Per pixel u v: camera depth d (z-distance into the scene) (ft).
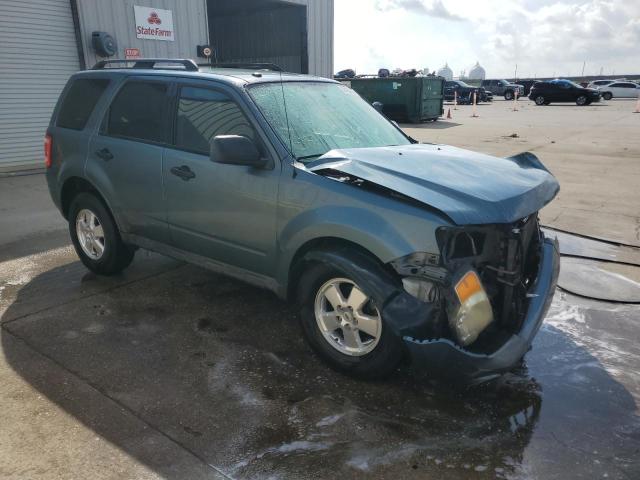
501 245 9.68
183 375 10.75
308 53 56.90
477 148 44.24
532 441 8.96
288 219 10.83
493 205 9.09
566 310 14.17
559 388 10.55
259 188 11.24
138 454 8.48
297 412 9.61
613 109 99.60
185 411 9.59
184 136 12.87
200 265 13.23
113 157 14.29
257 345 12.01
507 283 9.60
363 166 10.17
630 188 28.68
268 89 12.42
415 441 8.89
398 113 72.18
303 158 11.21
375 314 10.13
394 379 10.69
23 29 33.14
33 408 9.57
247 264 12.15
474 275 9.09
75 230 16.21
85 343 11.96
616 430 9.28
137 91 14.17
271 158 11.16
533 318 9.98
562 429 9.29
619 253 18.65
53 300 14.26
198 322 13.08
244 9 59.21
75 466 8.18
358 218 9.73
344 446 8.75
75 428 9.05
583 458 8.55
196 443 8.77
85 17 35.42
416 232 9.14
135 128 14.02
